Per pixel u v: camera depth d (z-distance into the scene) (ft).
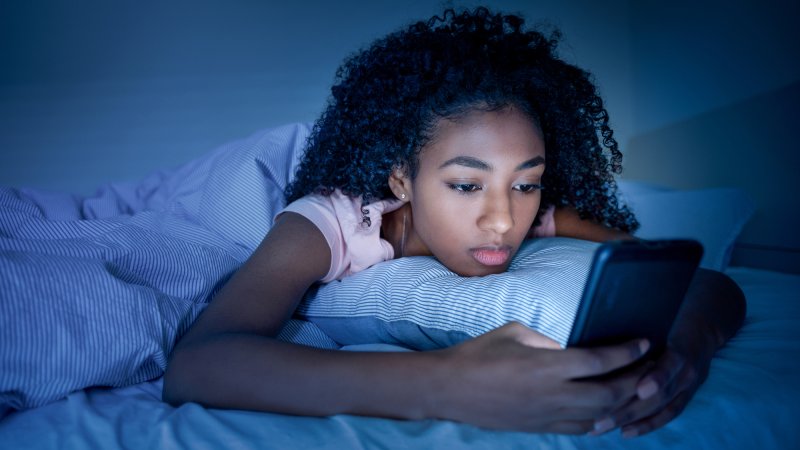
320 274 3.12
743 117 6.11
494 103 2.79
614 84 8.15
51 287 2.46
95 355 2.45
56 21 7.53
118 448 2.02
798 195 5.43
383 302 3.02
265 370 2.19
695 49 6.82
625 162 8.24
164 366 2.69
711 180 6.68
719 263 4.67
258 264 2.84
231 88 7.87
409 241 3.46
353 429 2.05
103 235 3.16
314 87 7.97
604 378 1.94
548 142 3.44
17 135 7.57
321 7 7.89
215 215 3.97
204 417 2.17
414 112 2.99
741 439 2.23
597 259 1.84
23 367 2.34
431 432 2.05
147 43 7.70
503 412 1.96
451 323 2.68
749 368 2.64
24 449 2.06
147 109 7.77
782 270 5.66
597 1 8.05
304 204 3.21
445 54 3.01
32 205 3.96
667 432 2.19
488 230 2.86
